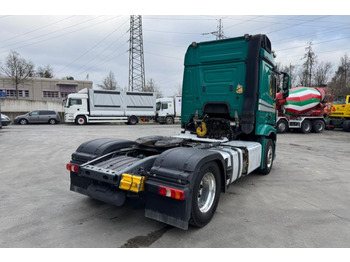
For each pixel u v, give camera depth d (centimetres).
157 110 2806
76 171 369
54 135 1427
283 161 805
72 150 931
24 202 411
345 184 559
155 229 325
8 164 692
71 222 341
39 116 2452
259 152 541
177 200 288
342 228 340
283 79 657
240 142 527
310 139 1456
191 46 562
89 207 394
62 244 285
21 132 1589
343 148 1115
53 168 649
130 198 430
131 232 316
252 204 423
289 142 1307
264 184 544
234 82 513
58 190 474
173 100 2842
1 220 344
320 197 468
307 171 674
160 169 304
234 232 321
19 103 2934
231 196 463
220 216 370
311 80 4131
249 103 495
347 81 4200
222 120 537
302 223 353
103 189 340
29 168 647
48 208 388
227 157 388
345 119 1939
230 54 514
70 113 2317
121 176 316
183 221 285
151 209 306
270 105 591
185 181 287
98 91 2373
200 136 549
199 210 313
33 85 4206
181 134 584
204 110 553
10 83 4047
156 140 438
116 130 1802
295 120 1758
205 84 547
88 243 289
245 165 465
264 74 523
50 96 4344
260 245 291
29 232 311
